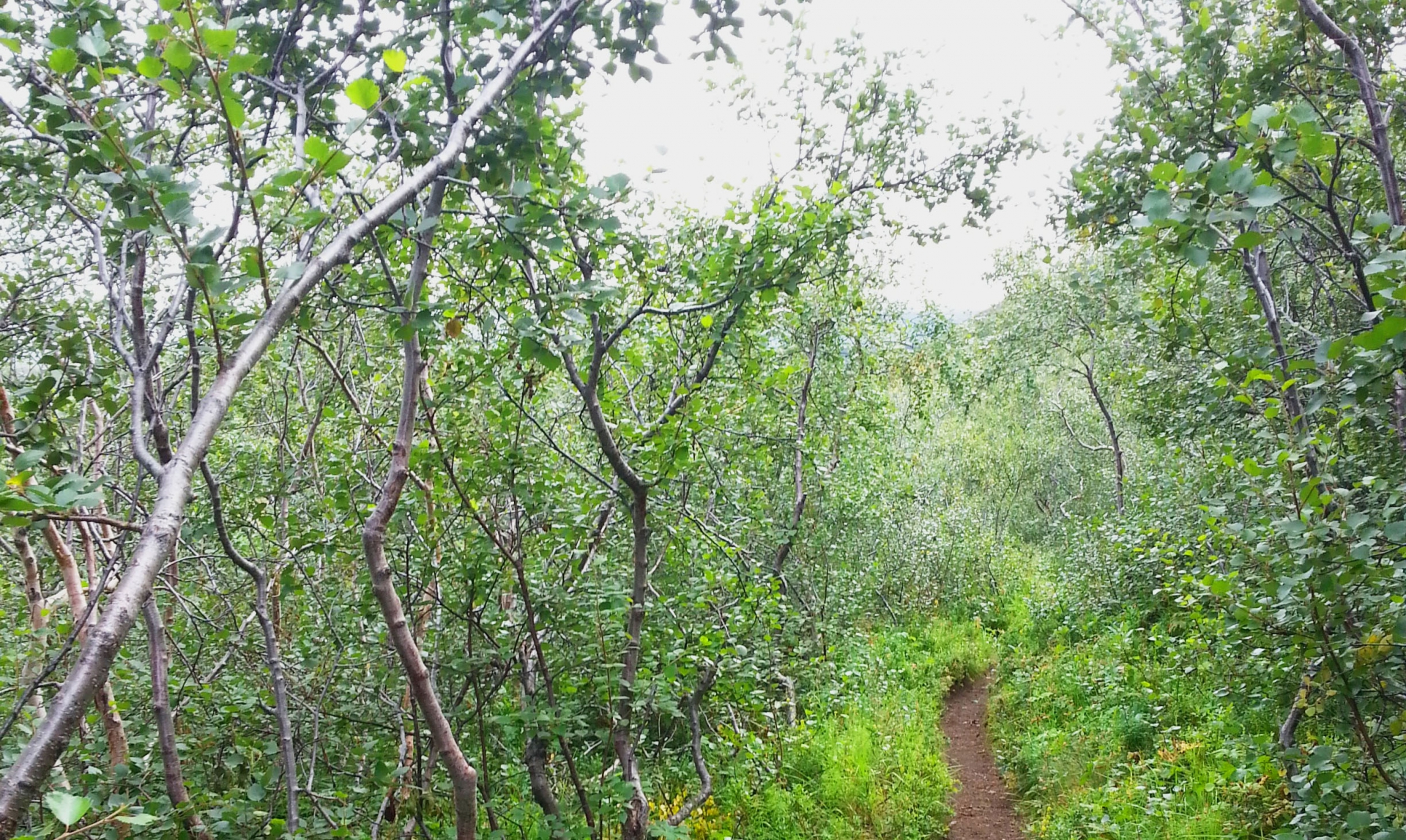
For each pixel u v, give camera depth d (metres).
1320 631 2.94
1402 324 2.25
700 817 6.62
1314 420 3.90
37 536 4.14
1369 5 3.93
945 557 16.17
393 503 2.48
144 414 2.19
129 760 3.45
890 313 11.84
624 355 4.45
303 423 5.63
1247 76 4.12
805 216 4.20
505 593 4.71
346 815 3.70
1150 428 8.45
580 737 4.35
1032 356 16.98
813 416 10.09
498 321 3.11
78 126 1.59
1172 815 6.11
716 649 5.09
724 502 6.73
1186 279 5.41
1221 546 5.00
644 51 2.40
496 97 2.26
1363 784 3.09
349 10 2.41
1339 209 4.55
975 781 8.81
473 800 2.53
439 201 2.33
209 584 4.93
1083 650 10.61
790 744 8.23
